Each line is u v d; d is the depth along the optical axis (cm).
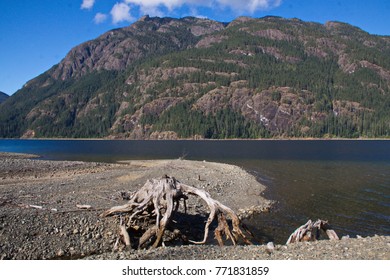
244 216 2306
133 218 1808
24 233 1620
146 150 10319
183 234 1847
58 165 4722
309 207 2570
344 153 8412
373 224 2134
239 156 7594
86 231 1708
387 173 4438
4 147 12912
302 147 11844
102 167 4766
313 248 1259
